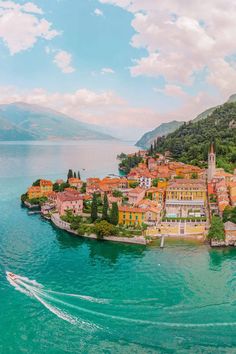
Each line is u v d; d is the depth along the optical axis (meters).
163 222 166.00
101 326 82.50
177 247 136.88
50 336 79.38
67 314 87.38
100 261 122.12
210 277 107.69
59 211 185.75
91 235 149.25
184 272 111.81
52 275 109.88
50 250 133.38
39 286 102.12
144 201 177.62
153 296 95.69
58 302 93.00
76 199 184.25
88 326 82.62
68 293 97.88
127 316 86.12
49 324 83.62
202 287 100.81
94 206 164.12
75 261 121.94
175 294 96.75
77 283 104.19
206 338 77.25
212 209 181.50
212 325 81.81
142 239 141.50
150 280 105.94
